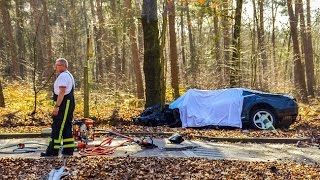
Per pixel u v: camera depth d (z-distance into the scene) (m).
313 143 11.62
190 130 13.27
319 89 41.88
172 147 10.08
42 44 35.66
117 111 16.47
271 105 14.12
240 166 8.01
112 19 29.39
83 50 53.09
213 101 14.40
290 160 9.31
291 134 12.71
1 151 9.71
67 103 8.63
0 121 14.34
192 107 14.36
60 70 8.77
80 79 34.94
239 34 21.73
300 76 29.56
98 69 36.88
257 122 14.14
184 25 49.12
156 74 15.82
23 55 40.34
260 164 8.34
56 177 6.61
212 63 30.62
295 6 31.83
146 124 14.52
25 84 27.17
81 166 7.51
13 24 44.41
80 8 49.03
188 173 7.20
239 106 14.19
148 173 7.14
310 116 17.75
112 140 11.23
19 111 16.06
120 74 32.31
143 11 15.82
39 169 7.37
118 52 34.38
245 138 11.85
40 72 31.44
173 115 14.56
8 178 6.80
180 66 43.66
